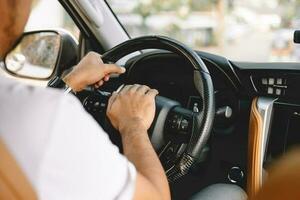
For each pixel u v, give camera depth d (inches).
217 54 70.2
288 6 90.6
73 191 33.3
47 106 32.3
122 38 84.8
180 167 55.4
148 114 50.4
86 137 33.8
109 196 35.0
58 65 83.2
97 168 34.3
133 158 44.0
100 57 59.4
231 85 68.7
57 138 32.2
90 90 60.5
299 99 68.0
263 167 68.9
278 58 78.6
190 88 67.0
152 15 130.8
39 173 31.9
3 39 34.0
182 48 56.9
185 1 130.3
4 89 32.8
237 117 69.4
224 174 70.4
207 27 119.3
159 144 56.4
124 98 51.2
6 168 31.2
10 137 31.8
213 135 68.7
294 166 21.6
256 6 110.3
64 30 85.1
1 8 32.9
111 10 82.7
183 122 55.2
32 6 34.8
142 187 37.8
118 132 55.2
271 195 21.1
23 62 84.7
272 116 69.2
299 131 68.6
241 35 113.0
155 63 67.7
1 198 31.5
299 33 70.2
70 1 77.4
